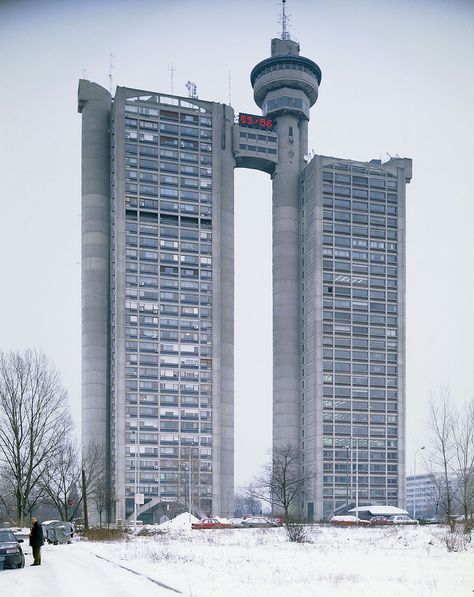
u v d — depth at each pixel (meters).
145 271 144.88
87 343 144.25
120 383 138.62
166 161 150.88
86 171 151.50
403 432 150.38
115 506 132.88
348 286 153.75
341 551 37.12
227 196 155.38
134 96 151.38
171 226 148.50
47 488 72.56
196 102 156.12
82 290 147.88
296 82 165.38
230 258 153.38
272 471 132.75
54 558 33.03
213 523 85.56
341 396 148.12
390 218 159.62
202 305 147.38
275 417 155.38
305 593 18.73
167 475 137.38
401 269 158.12
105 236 149.25
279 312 159.00
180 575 23.53
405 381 153.38
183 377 143.00
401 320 155.50
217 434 142.75
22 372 65.81
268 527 83.44
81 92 153.75
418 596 18.45
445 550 37.22
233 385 149.62
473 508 54.41
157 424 139.25
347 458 145.50
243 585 20.53
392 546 41.69
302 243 161.88
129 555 33.41
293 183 164.25
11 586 21.34
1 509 81.62
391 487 147.12
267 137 165.12
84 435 141.25
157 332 143.12
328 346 149.62
